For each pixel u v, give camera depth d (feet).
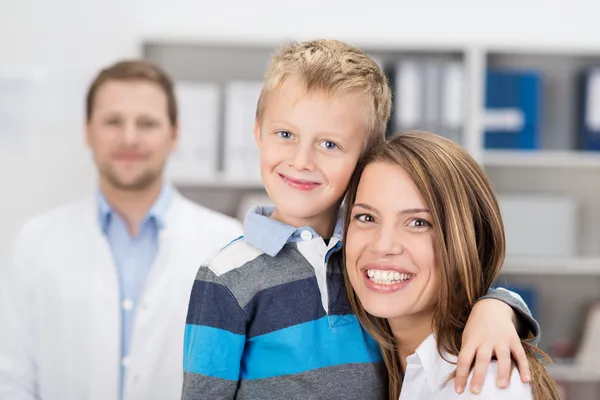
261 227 3.50
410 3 10.39
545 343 10.31
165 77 6.20
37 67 10.16
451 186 3.26
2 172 10.20
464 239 3.26
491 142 9.44
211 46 10.10
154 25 10.26
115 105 5.78
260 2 10.34
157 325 5.54
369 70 3.50
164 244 5.74
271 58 3.69
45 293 5.65
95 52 10.20
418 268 3.25
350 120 3.34
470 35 10.41
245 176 9.21
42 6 10.15
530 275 10.34
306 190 3.36
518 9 10.40
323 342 3.39
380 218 3.25
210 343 3.26
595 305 9.77
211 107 9.20
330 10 10.37
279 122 3.35
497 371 2.91
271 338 3.30
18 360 5.60
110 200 5.94
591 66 10.40
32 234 5.92
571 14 10.40
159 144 5.90
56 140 10.22
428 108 9.00
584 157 9.47
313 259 3.46
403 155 3.28
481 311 3.20
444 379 3.22
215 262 3.43
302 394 3.30
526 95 9.43
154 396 5.49
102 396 5.49
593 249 10.48
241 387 3.39
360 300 3.39
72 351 5.56
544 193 10.47
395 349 3.57
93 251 5.74
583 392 9.97
